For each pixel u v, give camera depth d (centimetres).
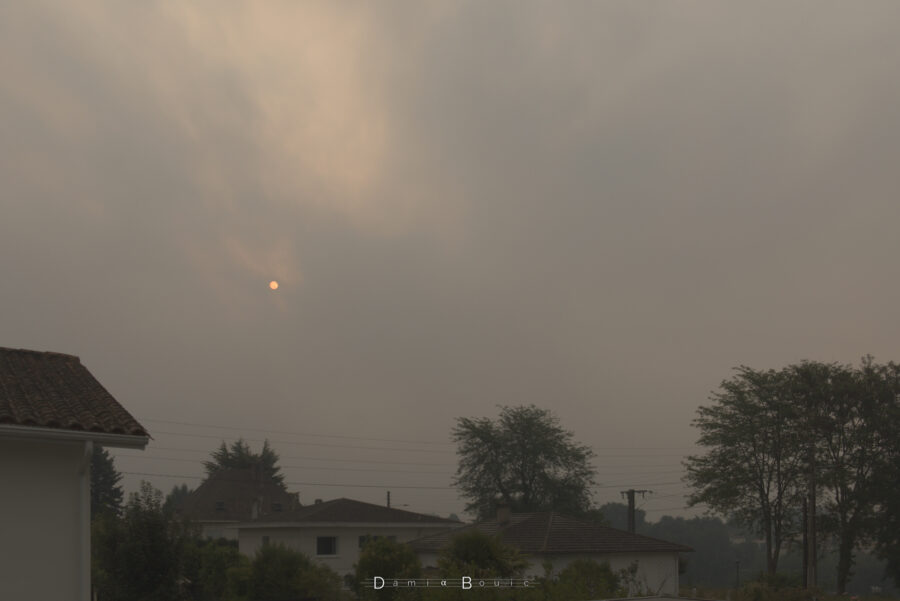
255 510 5797
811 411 4969
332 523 4244
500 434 7112
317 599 2916
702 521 11844
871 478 4791
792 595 3772
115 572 2052
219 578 2998
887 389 4900
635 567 3444
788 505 4956
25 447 1148
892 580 4944
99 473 7325
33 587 1118
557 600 2309
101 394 1391
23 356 1492
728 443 5050
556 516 3853
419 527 4591
